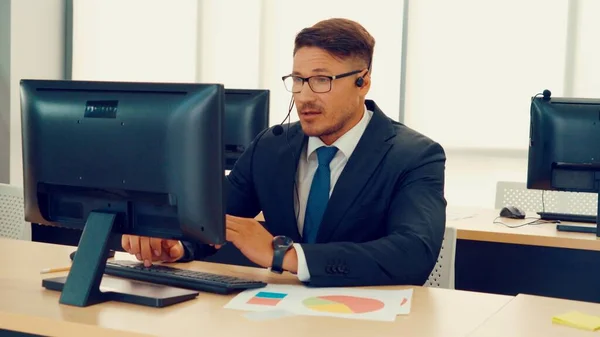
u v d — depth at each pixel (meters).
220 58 5.14
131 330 1.26
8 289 1.56
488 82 4.60
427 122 4.72
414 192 1.82
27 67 5.07
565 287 2.74
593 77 4.45
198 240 1.47
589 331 1.32
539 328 1.33
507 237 2.62
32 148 1.64
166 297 1.44
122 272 1.70
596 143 2.64
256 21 5.03
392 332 1.29
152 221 1.51
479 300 1.54
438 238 1.77
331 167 1.94
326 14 4.86
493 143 4.61
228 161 2.83
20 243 2.13
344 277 1.61
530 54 4.52
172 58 5.26
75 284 1.45
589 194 3.23
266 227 2.00
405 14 4.70
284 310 1.41
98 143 1.53
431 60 4.69
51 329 1.33
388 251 1.66
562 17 4.46
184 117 1.42
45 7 5.21
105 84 1.54
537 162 2.72
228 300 1.49
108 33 5.39
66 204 1.62
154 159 1.47
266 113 2.79
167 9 5.25
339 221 1.88
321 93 1.79
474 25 4.60
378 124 1.95
